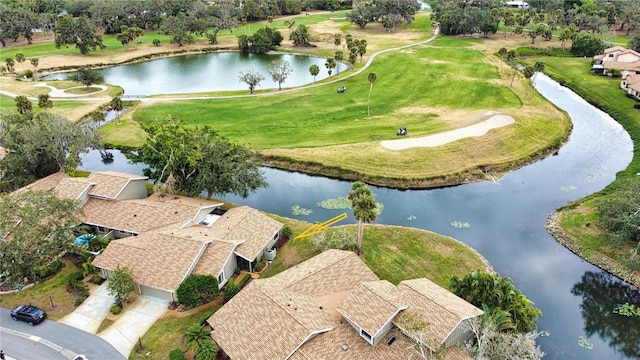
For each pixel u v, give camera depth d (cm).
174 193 6231
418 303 3847
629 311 4688
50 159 6962
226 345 3781
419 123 9150
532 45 15475
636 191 5659
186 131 6206
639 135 8744
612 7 17088
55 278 4947
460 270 5138
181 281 4481
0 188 6575
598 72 12488
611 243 5369
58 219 4919
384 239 5597
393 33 18350
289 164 7644
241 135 8688
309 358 3531
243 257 4841
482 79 11819
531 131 8675
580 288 4991
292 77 13125
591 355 4178
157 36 18925
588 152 8269
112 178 5988
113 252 4859
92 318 4384
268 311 3909
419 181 7138
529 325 3878
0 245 4516
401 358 3541
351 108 10162
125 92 11956
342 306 3897
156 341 4097
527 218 6266
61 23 16225
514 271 5212
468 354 3591
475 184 7206
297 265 4738
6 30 16662
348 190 6988
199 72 14050
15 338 4125
